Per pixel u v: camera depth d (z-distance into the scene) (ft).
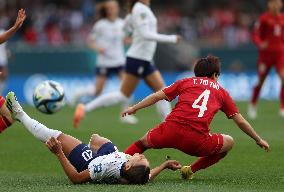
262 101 249.34
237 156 111.34
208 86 85.92
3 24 293.84
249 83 262.47
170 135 84.84
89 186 79.10
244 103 240.94
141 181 80.33
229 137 87.56
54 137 80.53
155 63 265.54
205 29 317.42
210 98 85.25
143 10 141.69
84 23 310.45
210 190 78.13
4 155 116.67
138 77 147.23
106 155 81.20
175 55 265.54
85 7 313.94
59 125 163.43
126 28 147.64
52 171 99.96
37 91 116.57
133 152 86.58
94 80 253.24
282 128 156.97
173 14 332.39
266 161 106.32
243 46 270.05
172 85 86.84
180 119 84.64
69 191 76.13
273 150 118.52
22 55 251.60
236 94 260.21
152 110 214.90
